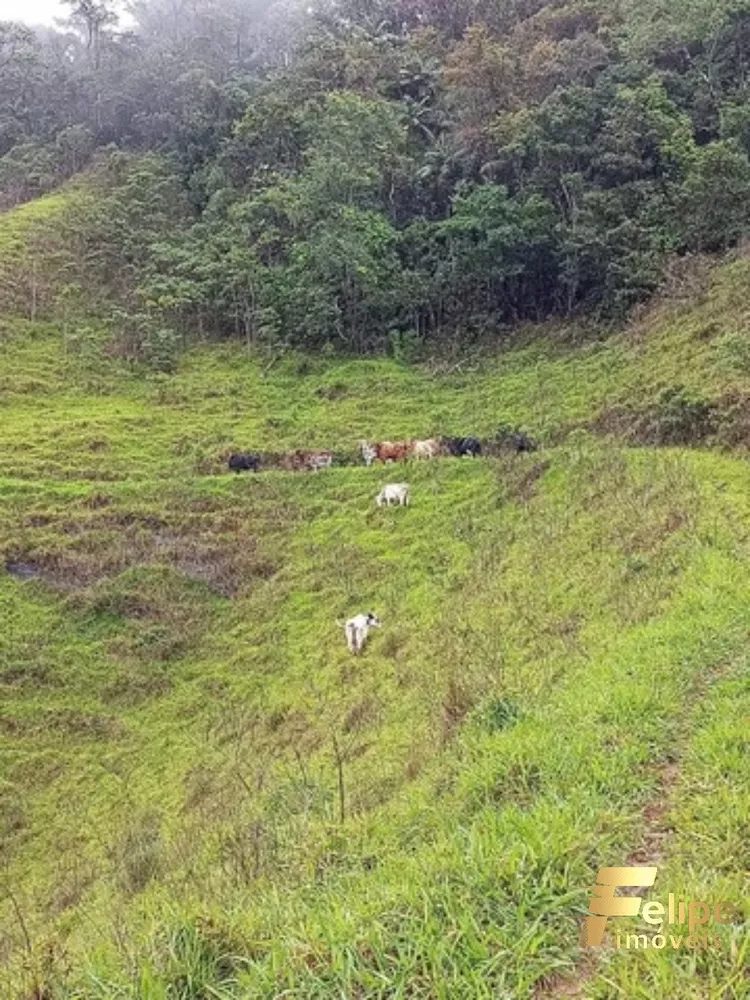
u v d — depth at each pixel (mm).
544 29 45969
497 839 4621
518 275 38344
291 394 35344
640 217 34281
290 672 18062
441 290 39062
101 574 23109
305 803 7926
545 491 20984
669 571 11633
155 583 22656
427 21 58438
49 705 18562
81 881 11578
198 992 3742
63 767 16781
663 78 38594
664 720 6281
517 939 3752
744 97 36031
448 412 31344
